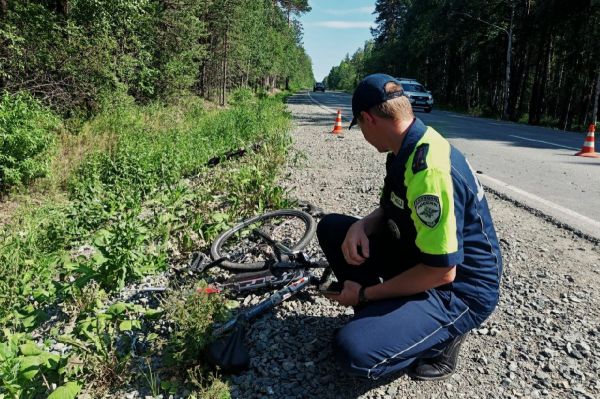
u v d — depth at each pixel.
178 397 2.41
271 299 3.08
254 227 4.55
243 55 28.89
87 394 2.46
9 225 5.69
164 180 7.05
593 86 26.34
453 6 35.97
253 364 2.60
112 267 3.62
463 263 2.23
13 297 3.67
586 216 5.07
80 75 10.52
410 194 2.07
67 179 7.48
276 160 7.87
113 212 5.59
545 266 3.75
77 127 9.88
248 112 14.51
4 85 9.40
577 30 24.08
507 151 10.29
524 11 29.69
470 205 2.13
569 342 2.71
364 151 9.73
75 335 2.89
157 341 2.78
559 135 14.95
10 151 6.52
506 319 2.98
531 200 5.77
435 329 2.23
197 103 18.62
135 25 12.70
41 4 10.35
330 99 44.16
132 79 13.90
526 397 2.31
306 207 5.30
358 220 2.88
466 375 2.48
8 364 2.42
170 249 4.31
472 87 44.97
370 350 2.13
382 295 2.30
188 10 16.55
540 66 31.89
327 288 3.00
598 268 3.71
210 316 2.64
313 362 2.60
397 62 55.91
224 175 6.68
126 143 8.67
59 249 4.79
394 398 2.33
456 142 11.78
